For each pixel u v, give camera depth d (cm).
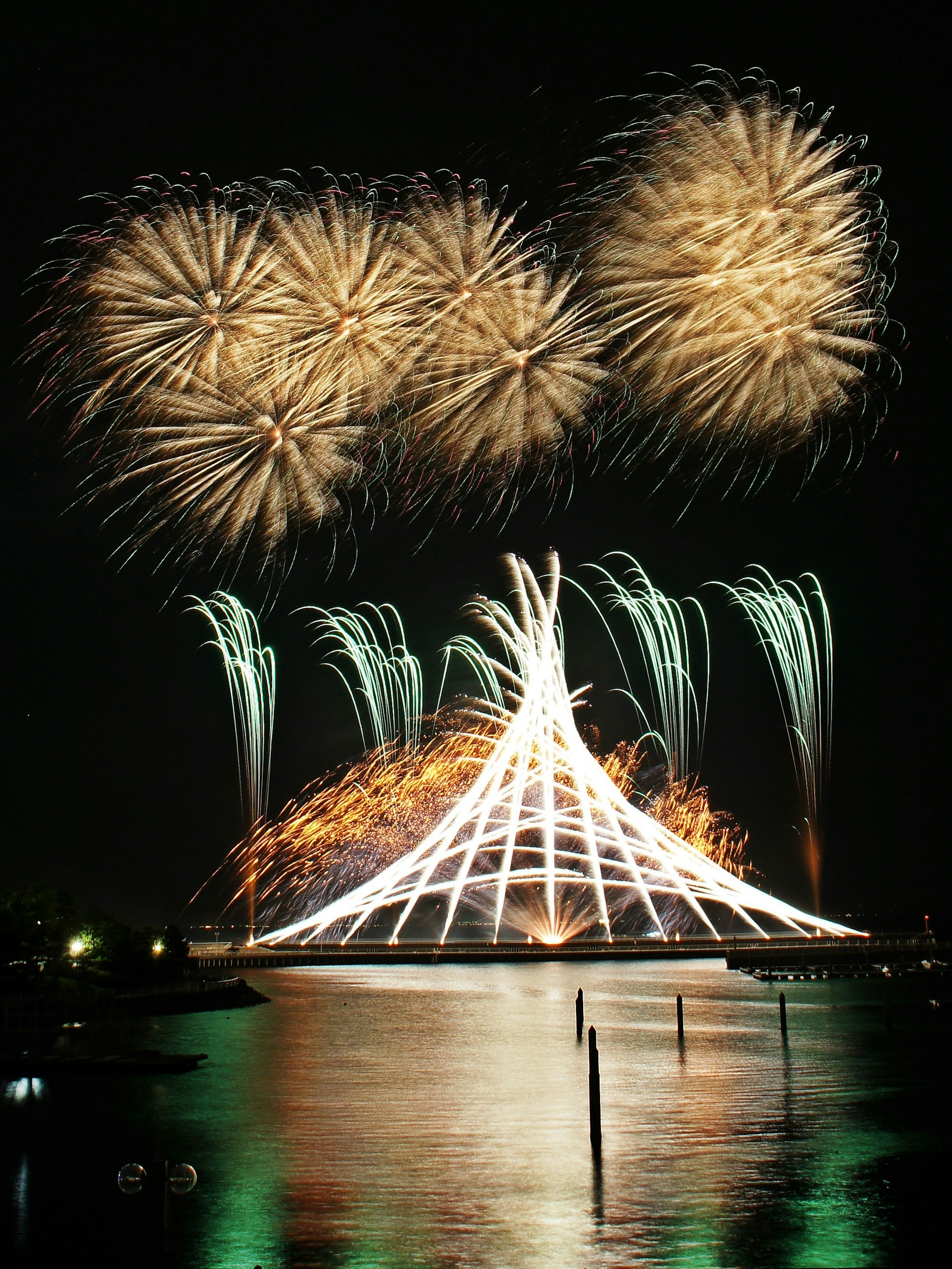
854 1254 2444
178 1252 2444
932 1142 3434
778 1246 2489
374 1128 3675
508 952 14250
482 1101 4188
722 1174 3062
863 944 13900
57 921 8100
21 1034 6369
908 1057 5403
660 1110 4000
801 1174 3053
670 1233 2569
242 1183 2980
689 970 12412
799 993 9425
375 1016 7619
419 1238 2530
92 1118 3844
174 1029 6738
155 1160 2400
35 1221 2669
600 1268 2356
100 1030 6656
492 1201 2806
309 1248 2467
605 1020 7269
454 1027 6844
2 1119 3822
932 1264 2384
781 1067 5056
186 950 10600
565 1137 3525
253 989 10200
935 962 11931
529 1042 6059
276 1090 4412
